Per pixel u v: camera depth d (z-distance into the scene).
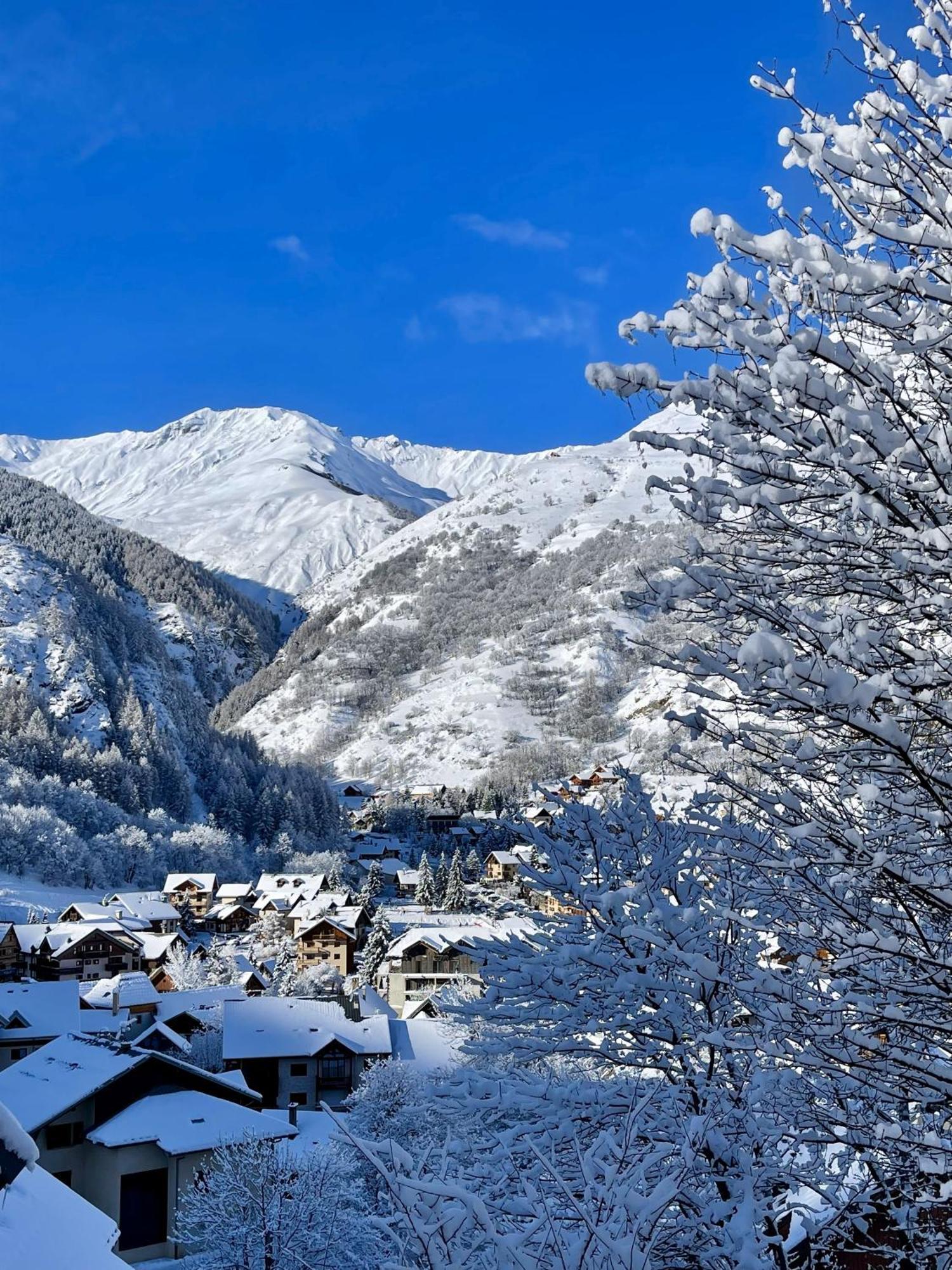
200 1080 26.73
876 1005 4.37
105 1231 7.73
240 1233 19.42
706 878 7.93
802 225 4.54
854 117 4.46
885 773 4.29
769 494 4.18
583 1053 8.11
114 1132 23.80
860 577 4.34
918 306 4.16
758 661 3.46
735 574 4.41
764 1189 6.66
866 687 3.54
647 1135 7.01
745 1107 6.36
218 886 110.06
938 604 4.15
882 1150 5.35
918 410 4.61
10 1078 26.23
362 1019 44.03
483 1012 8.20
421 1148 5.84
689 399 4.22
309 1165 20.86
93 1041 28.45
